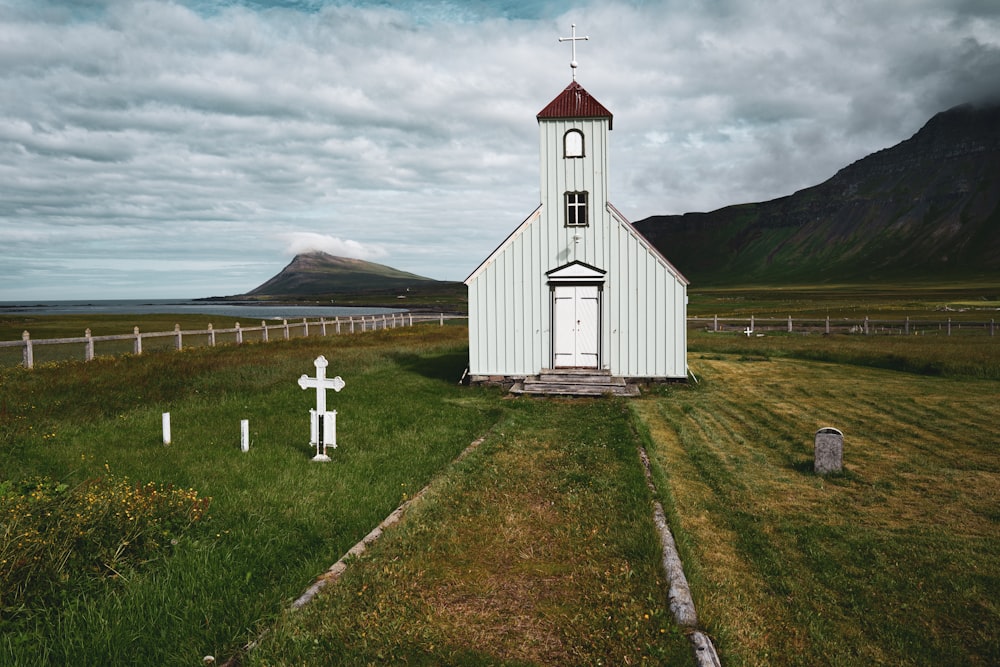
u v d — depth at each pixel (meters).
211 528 7.19
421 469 10.23
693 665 4.78
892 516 8.51
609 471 9.88
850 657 5.23
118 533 6.28
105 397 15.10
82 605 5.30
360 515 7.95
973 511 8.72
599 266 19.53
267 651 4.83
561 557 6.77
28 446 10.84
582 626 5.34
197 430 12.36
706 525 8.09
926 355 24.75
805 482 10.02
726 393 18.58
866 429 13.84
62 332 41.19
